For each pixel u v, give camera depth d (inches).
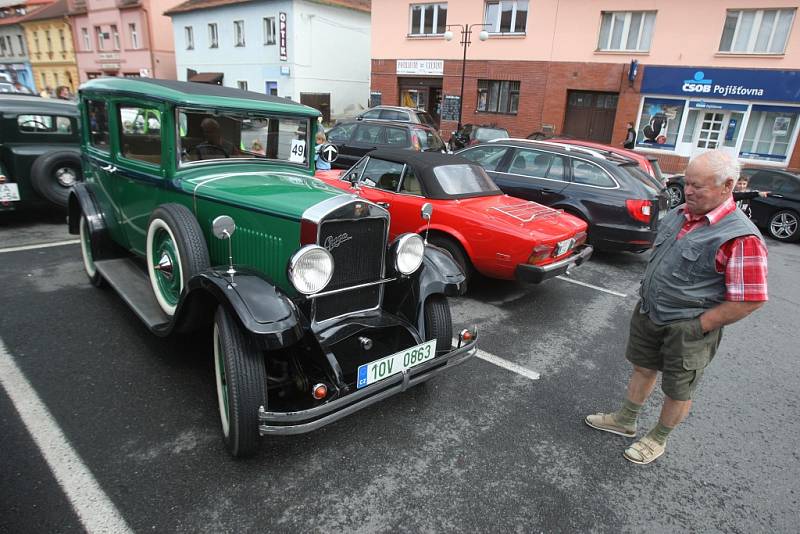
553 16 673.6
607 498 103.5
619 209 251.9
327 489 100.2
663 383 108.3
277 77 948.6
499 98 752.3
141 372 135.8
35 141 255.1
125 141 157.3
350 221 115.6
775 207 379.9
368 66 1056.8
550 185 269.7
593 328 190.2
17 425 112.1
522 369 155.2
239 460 106.3
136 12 1139.9
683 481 110.3
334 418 98.2
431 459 111.3
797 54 557.6
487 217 194.1
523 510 98.5
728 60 590.9
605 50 655.1
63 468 100.1
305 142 167.5
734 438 127.3
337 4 944.3
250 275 105.0
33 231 264.1
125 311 171.9
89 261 187.6
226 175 142.6
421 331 127.5
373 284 123.3
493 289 227.3
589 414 133.0
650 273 109.0
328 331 115.0
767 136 594.6
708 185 94.3
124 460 103.6
